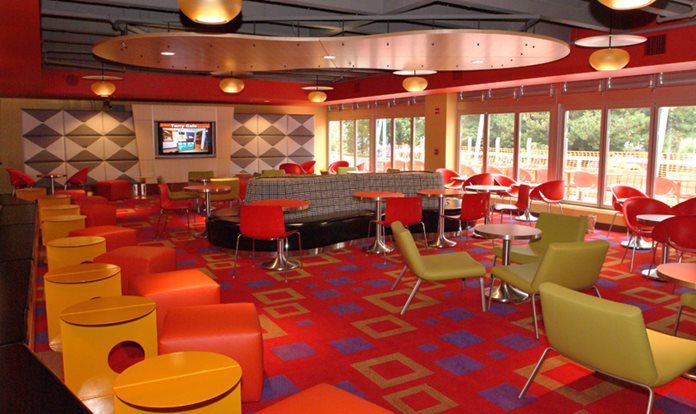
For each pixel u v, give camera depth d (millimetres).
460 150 13078
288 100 15008
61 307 3998
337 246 7895
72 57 10672
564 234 5621
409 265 4809
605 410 3266
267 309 5160
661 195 9273
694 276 3717
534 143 11281
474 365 3896
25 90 11266
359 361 3961
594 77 9531
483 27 8281
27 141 13445
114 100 14875
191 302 4047
